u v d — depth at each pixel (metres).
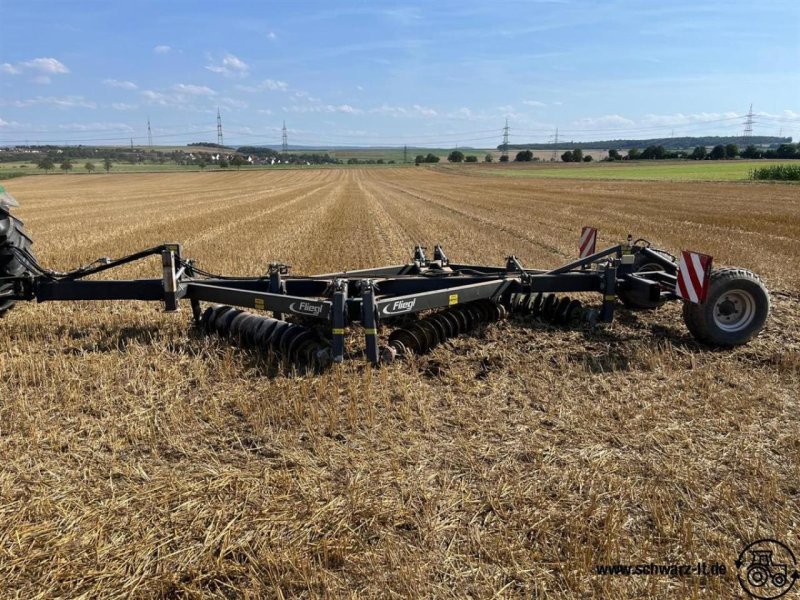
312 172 116.81
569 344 6.60
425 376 5.65
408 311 5.87
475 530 3.30
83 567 3.05
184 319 7.54
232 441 4.34
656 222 20.78
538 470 3.91
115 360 5.97
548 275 6.83
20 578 2.98
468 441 4.32
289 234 18.08
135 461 4.07
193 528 3.35
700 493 3.65
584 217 23.03
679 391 5.21
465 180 74.44
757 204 29.31
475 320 7.02
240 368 5.65
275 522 3.38
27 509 3.50
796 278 10.88
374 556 3.11
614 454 4.12
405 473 3.88
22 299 6.68
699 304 6.21
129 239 17.33
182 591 2.91
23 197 43.66
